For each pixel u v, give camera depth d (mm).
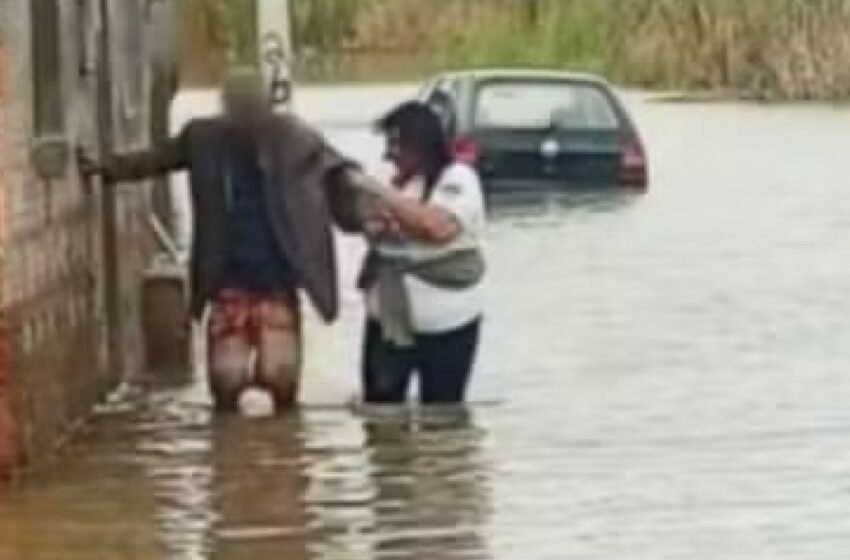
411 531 15547
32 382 17203
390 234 19375
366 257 20016
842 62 66000
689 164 47406
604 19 73875
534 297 27172
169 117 27422
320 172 19188
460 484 16938
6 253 16453
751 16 68312
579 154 39125
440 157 19328
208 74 59250
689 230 34719
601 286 28188
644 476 17156
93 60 19844
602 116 39438
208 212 19297
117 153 20188
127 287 21312
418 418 19375
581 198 39000
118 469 17469
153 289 21672
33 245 17297
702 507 16172
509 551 15031
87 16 19562
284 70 27078
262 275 19422
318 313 21156
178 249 26750
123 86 22062
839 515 15914
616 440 18469
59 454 18016
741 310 25906
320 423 19188
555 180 39000
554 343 23531
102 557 14945
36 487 16906
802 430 18797
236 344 19469
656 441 18406
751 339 23734
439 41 81062
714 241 33219
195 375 21469
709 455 17859
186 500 16500
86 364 19250
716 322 24984
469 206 19375
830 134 55125
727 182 43000
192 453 18062
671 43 71438
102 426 19125
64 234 18422
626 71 72750
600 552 14984
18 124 16891
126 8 22609
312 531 15578
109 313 20422
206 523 15805
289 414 19547
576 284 28391
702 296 27188
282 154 19172
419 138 19234
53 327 17953
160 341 21641
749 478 17062
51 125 18125
